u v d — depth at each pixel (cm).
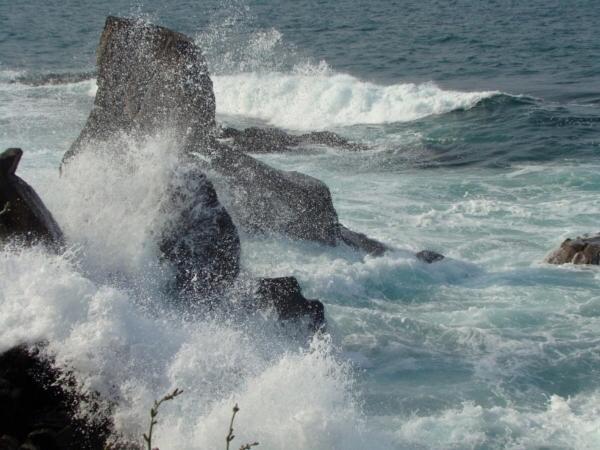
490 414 1184
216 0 8975
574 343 1454
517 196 2569
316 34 7469
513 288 1738
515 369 1355
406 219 2295
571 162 3028
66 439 963
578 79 5328
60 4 9169
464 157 3184
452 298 1683
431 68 5875
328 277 1666
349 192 2588
